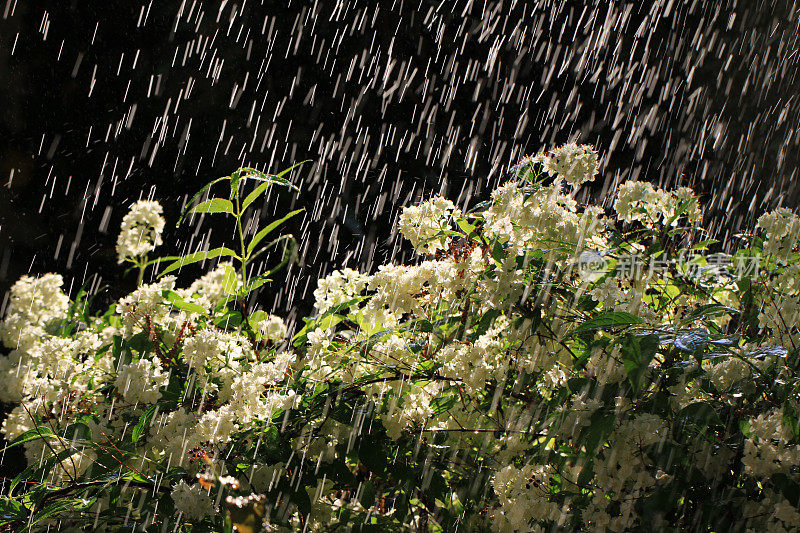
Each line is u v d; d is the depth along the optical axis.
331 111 8.48
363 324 3.19
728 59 10.08
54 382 3.11
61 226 7.21
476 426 3.11
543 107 9.56
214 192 7.65
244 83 8.16
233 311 3.19
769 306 3.09
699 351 2.92
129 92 7.74
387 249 7.83
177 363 3.15
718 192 9.80
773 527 2.96
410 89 8.88
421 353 3.14
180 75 7.97
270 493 3.01
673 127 9.99
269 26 8.31
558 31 9.64
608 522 2.98
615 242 3.19
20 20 7.21
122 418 3.08
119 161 7.59
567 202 3.20
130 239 3.20
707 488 3.00
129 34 7.75
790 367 3.02
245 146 8.02
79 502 3.01
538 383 3.12
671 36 10.00
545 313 3.09
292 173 7.97
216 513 2.98
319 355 3.12
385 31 8.80
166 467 3.04
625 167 9.69
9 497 3.05
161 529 2.97
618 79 9.84
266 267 7.02
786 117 10.14
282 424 3.05
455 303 3.16
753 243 3.15
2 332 3.12
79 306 3.23
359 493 3.04
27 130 7.25
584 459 2.99
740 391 3.03
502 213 3.17
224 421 3.03
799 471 3.00
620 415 2.98
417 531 3.05
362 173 8.32
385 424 3.07
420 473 3.06
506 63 9.42
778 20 10.08
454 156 8.88
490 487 3.08
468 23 9.17
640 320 2.95
